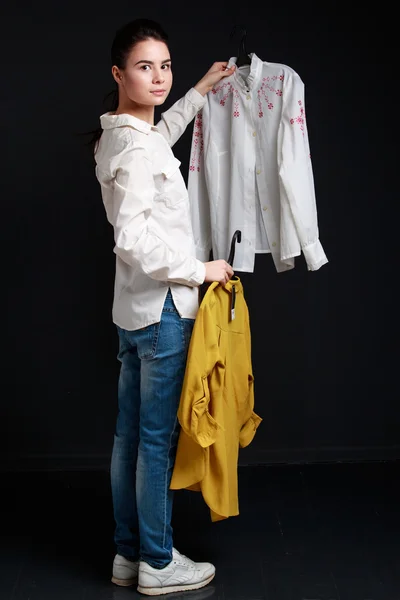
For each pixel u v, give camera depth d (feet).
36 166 12.25
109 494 11.95
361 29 12.09
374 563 9.84
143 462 9.02
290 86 9.44
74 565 9.96
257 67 9.54
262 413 12.92
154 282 8.62
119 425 9.61
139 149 8.18
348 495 11.74
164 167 8.39
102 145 8.63
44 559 10.09
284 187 9.39
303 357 12.84
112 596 9.29
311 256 9.59
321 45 12.10
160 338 8.66
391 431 13.03
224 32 12.05
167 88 8.51
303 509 11.30
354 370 12.89
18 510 11.43
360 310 12.77
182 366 8.81
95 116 12.16
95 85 12.09
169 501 9.15
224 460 9.01
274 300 12.70
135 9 11.98
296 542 10.39
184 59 12.09
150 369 8.80
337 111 12.25
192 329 8.80
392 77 12.21
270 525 10.85
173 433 8.98
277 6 12.01
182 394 8.55
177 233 8.61
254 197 9.92
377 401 12.96
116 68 8.51
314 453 13.00
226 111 9.97
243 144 9.81
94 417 12.83
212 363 8.64
